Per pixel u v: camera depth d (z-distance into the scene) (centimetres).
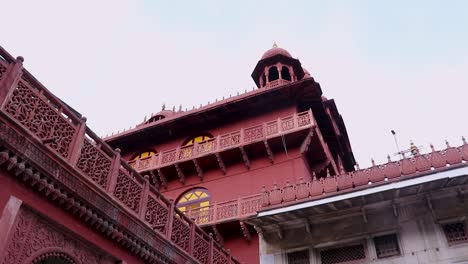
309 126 1931
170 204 1091
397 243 1323
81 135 834
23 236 688
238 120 2250
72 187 776
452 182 1273
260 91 2108
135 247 916
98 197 833
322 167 2052
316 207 1392
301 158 1955
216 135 2252
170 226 1059
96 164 867
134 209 951
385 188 1320
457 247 1226
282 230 1488
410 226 1323
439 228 1277
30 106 735
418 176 1308
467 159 1288
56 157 750
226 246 1836
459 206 1294
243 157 2034
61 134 789
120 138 2394
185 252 1083
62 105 812
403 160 1377
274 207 1452
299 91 2091
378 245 1348
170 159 2177
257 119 2191
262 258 1466
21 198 691
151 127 2309
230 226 1831
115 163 925
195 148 2159
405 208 1363
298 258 1434
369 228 1374
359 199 1355
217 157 2070
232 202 1917
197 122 2295
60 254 754
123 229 887
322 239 1420
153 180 2181
